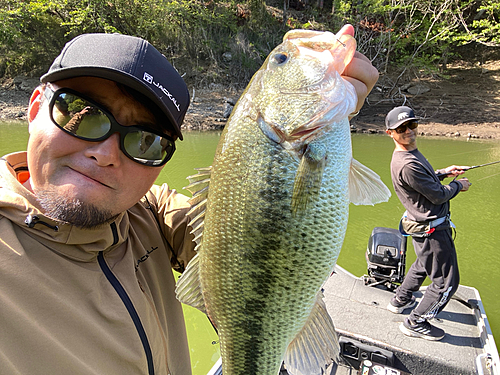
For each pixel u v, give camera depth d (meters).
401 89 19.86
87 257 1.06
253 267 1.27
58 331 0.92
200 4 21.19
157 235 1.39
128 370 1.05
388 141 13.48
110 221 1.12
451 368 2.51
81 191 1.00
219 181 1.30
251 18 22.08
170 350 1.30
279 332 1.32
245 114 1.30
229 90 19.44
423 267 2.92
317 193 1.26
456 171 3.59
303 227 1.25
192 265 1.38
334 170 1.29
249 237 1.26
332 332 1.36
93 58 0.99
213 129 14.91
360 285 3.54
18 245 0.92
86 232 1.04
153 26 19.47
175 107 1.13
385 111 17.75
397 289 3.14
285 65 1.32
